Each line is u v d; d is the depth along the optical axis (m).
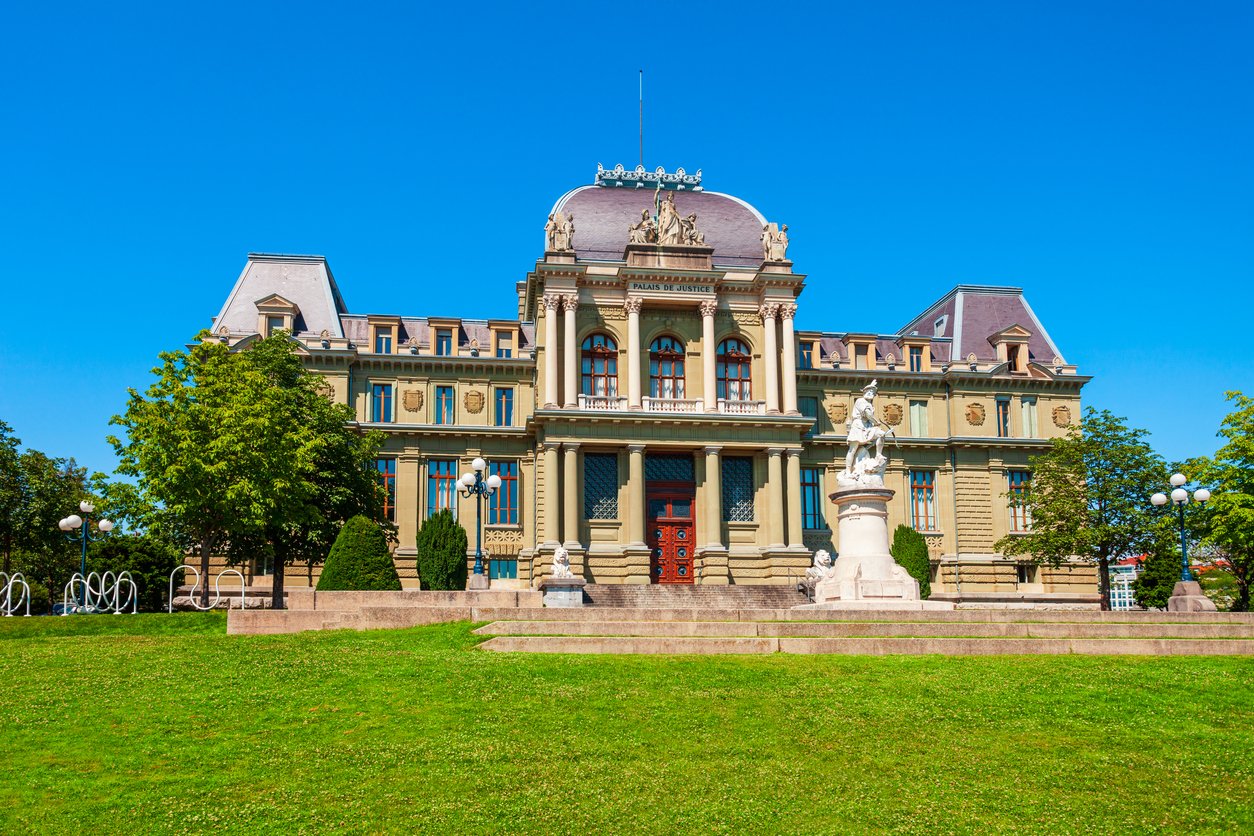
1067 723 27.12
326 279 81.88
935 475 81.94
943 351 86.94
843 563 49.41
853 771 23.27
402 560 74.50
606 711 27.09
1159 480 69.12
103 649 36.66
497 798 21.45
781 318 76.38
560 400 73.44
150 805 21.25
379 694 28.77
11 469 81.38
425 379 77.75
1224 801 21.83
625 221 79.94
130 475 53.19
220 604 69.69
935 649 35.16
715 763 23.56
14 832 19.98
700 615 39.97
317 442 56.31
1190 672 32.38
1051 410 83.81
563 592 48.62
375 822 20.34
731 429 73.69
